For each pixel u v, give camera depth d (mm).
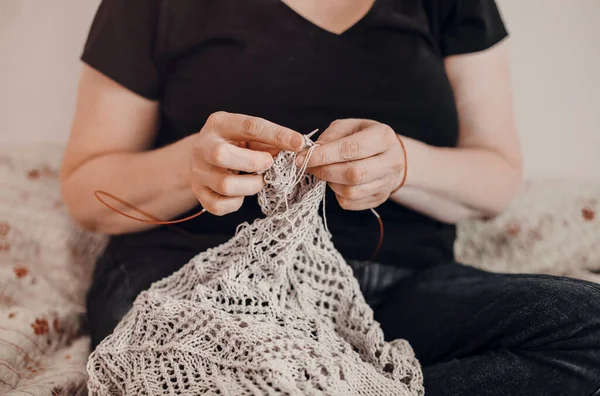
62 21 1293
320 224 705
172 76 901
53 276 1024
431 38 937
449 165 842
